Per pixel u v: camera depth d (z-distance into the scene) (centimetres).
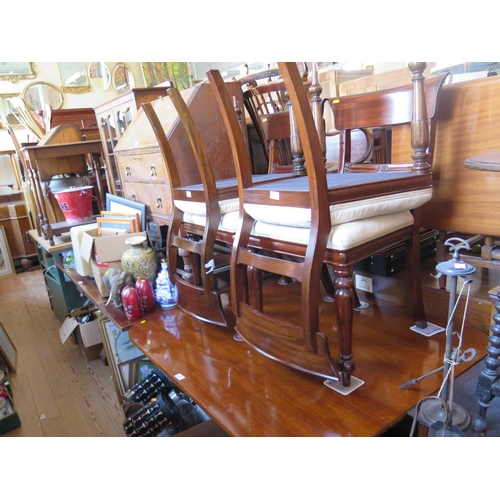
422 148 114
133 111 223
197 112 176
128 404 167
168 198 185
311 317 98
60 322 294
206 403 110
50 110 303
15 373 230
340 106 145
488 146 122
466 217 131
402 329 136
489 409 99
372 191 102
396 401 103
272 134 183
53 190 255
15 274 427
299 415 101
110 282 177
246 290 146
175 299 177
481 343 123
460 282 141
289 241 108
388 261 157
